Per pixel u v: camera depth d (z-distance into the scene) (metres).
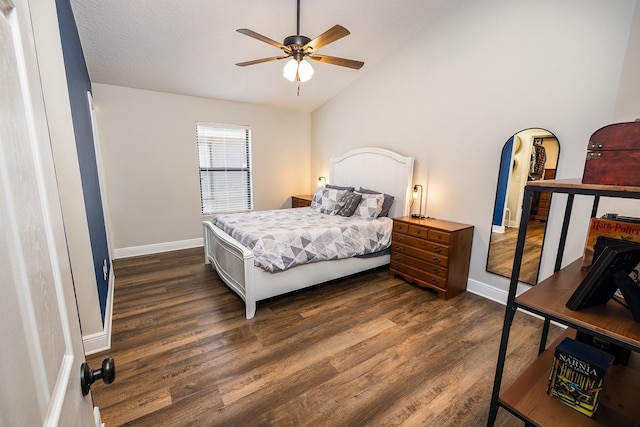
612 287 1.02
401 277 3.46
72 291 0.68
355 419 1.56
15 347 0.38
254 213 4.04
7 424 0.33
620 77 1.95
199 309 2.69
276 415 1.58
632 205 1.70
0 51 0.40
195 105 4.40
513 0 2.58
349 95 4.50
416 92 3.49
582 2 2.21
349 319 2.54
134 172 4.07
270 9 2.78
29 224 0.46
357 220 3.58
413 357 2.05
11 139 0.42
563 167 2.40
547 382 1.26
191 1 2.60
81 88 2.52
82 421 0.65
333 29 2.10
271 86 4.32
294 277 2.83
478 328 2.42
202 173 4.68
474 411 1.62
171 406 1.62
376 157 4.02
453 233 2.83
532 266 2.62
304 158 5.60
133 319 2.51
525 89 2.57
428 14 3.10
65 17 2.01
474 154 3.00
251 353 2.08
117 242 4.08
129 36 2.95
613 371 1.26
